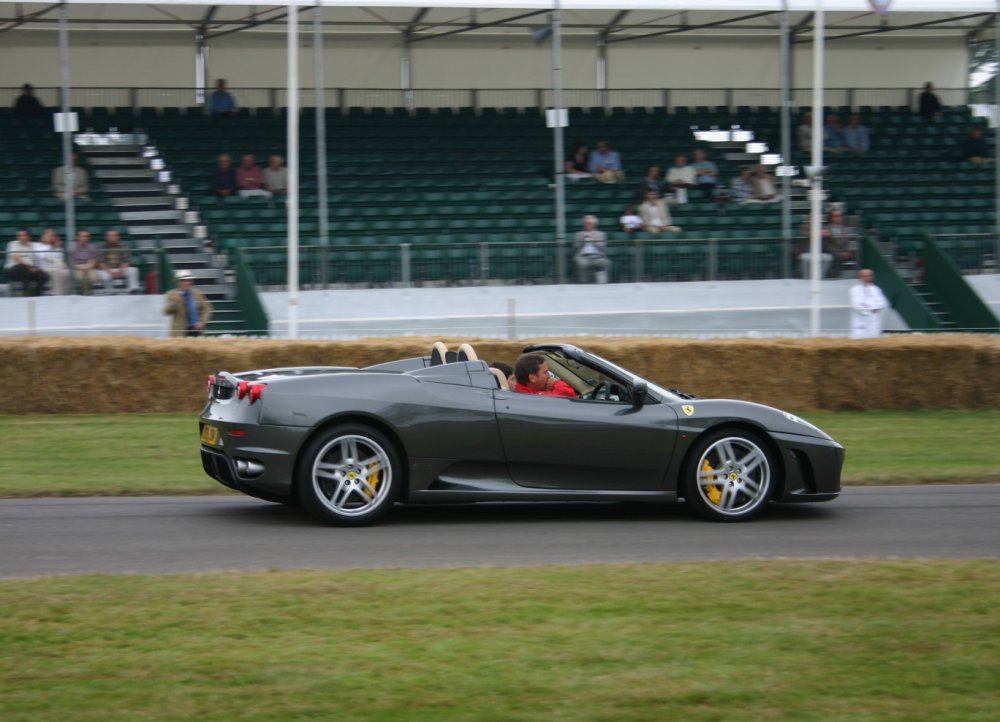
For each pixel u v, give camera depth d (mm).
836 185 39062
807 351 20875
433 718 5742
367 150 38031
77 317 28391
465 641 6934
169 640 6844
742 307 32094
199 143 37062
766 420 11500
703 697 6062
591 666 6520
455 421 10836
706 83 45000
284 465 10516
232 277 30594
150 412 19141
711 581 8383
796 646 6895
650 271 31844
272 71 41500
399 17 39125
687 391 20578
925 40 45562
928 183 39656
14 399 18797
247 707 5840
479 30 42750
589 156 38219
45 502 12094
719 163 39750
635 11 39406
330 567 9039
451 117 40594
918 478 14312
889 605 7770
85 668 6336
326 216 32312
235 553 9531
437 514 11633
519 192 37156
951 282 32000
